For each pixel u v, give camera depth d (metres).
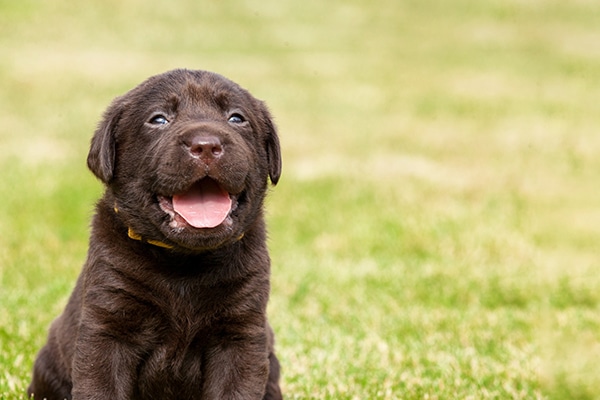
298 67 27.33
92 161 5.11
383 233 11.89
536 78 26.34
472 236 11.72
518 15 34.81
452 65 28.17
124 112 5.09
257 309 5.05
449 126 20.55
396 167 16.14
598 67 27.73
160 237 4.85
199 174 4.59
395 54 29.67
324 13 35.22
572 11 35.12
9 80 23.91
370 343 7.77
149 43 29.47
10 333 7.50
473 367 7.15
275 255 10.98
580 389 7.08
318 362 7.15
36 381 5.69
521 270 10.48
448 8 36.03
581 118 21.58
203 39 30.53
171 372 5.01
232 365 5.04
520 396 6.50
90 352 4.86
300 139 18.64
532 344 7.99
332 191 14.16
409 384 6.68
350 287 9.75
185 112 4.97
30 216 12.30
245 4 35.59
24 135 18.17
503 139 19.22
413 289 9.75
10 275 9.74
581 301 9.85
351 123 20.61
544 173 16.03
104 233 5.00
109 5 33.84
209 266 4.92
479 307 9.30
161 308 4.91
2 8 32.25
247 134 5.10
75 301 5.29
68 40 29.12
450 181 15.17
